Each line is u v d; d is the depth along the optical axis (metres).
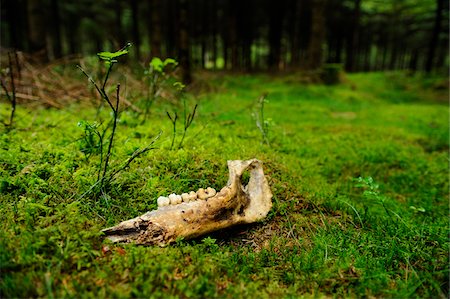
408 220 0.53
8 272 0.33
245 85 2.06
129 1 3.34
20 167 0.49
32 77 0.94
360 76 3.15
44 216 0.41
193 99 1.11
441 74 2.77
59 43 2.71
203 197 0.44
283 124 1.04
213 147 0.63
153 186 0.48
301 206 0.53
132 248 0.37
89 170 0.50
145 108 0.88
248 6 3.57
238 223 0.44
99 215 0.42
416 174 0.76
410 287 0.37
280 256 0.42
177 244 0.39
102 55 0.41
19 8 2.51
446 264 0.41
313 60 2.56
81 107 0.90
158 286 0.33
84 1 3.56
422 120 1.38
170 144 0.61
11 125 0.67
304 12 3.83
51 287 0.32
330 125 1.15
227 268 0.37
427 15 4.39
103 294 0.32
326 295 0.36
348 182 0.70
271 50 3.55
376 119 1.37
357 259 0.41
